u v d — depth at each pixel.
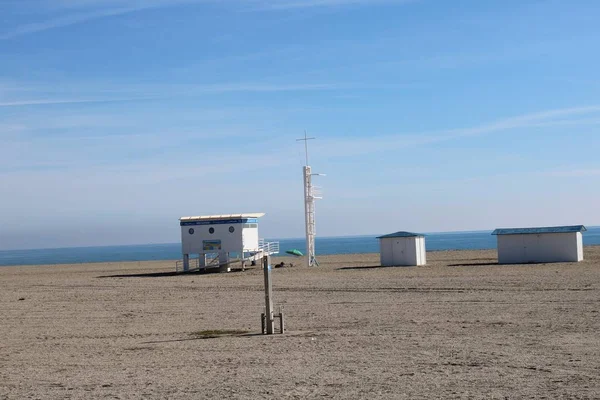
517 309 24.28
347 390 12.20
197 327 23.22
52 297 37.09
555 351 15.63
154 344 19.61
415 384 12.49
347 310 26.30
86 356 17.86
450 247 139.62
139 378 14.33
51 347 19.80
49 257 184.38
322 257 88.38
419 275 43.16
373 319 23.25
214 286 41.66
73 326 24.66
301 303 29.58
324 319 23.83
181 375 14.48
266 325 20.75
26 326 25.03
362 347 17.31
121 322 25.41
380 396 11.59
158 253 188.75
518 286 32.94
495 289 31.95
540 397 11.09
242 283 43.22
